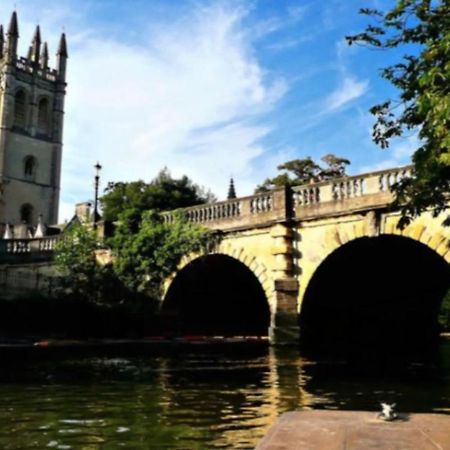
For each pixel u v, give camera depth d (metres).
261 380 12.54
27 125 90.00
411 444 3.77
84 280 30.23
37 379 12.22
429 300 31.83
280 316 23.45
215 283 31.84
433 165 9.30
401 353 22.89
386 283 28.20
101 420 7.90
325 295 25.44
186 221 28.67
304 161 57.72
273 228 24.58
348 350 23.11
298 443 3.80
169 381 12.14
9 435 6.99
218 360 17.38
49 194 90.88
